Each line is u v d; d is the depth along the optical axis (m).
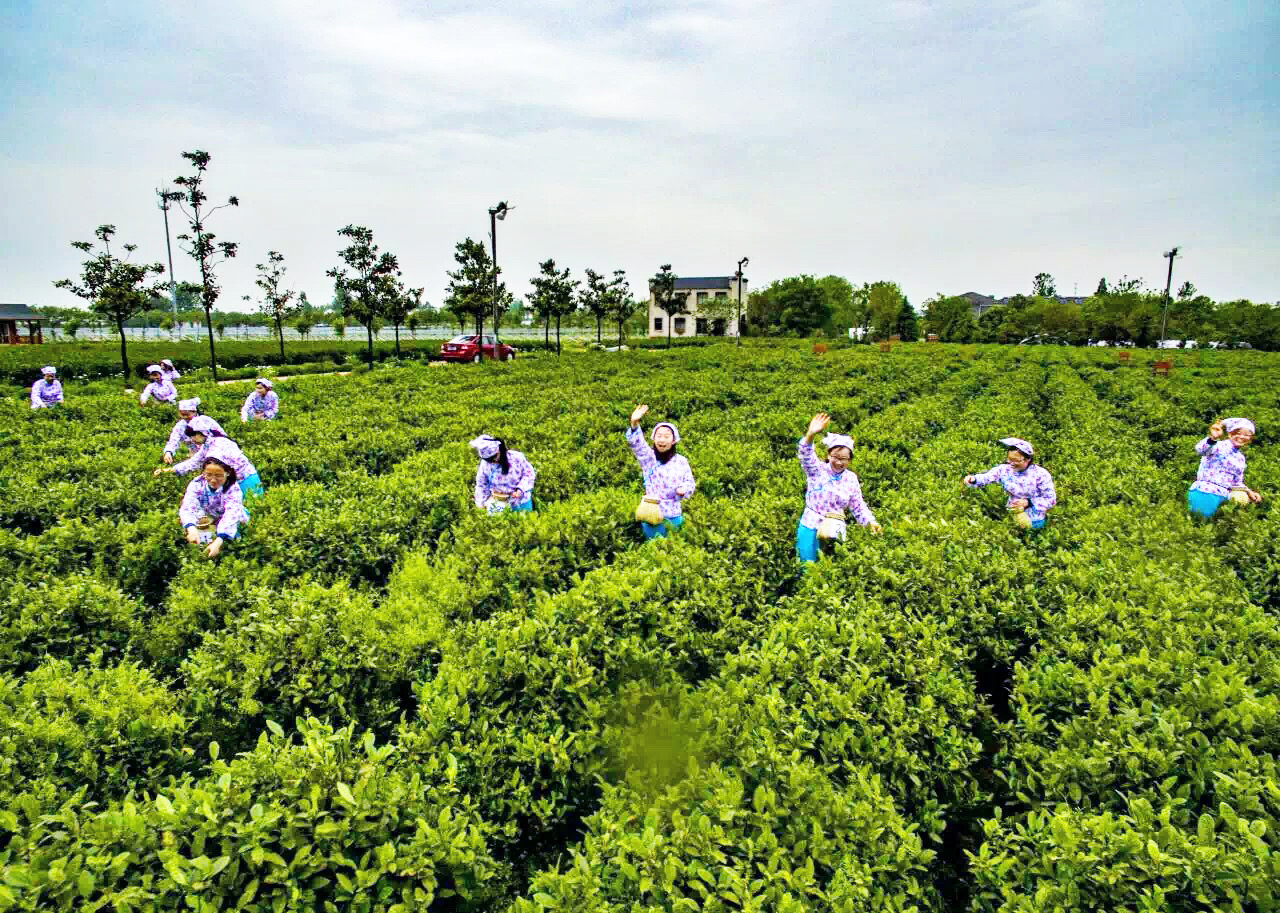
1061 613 5.86
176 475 10.49
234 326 119.38
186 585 6.56
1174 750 3.96
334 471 12.56
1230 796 3.56
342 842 3.27
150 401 19.53
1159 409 20.66
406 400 22.47
